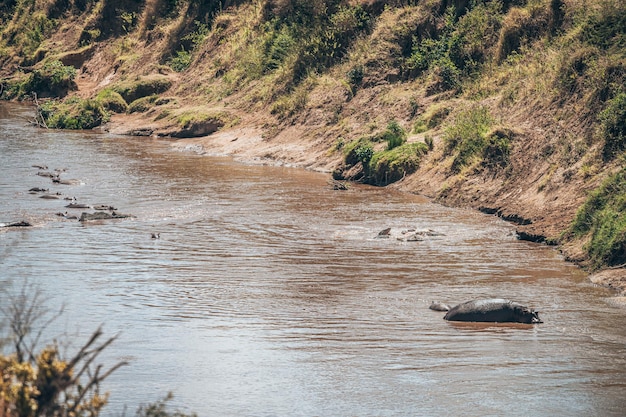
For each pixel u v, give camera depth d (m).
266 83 122.69
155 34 157.62
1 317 44.19
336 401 35.72
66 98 151.88
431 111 95.38
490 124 84.19
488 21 104.69
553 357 41.28
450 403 35.56
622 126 69.94
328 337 43.94
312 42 118.25
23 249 61.56
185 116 122.69
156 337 43.50
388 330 45.25
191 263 58.44
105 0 172.50
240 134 112.81
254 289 52.56
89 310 47.72
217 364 39.81
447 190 79.38
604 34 84.38
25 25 188.62
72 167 96.31
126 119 132.50
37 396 24.83
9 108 152.75
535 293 52.19
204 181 88.75
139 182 88.12
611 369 39.66
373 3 118.12
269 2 137.38
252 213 74.31
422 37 110.12
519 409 35.00
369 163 89.75
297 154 100.69
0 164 97.69
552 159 74.06
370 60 110.00
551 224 66.06
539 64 89.62
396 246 63.41
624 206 60.00
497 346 42.81
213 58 140.12
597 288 53.44
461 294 51.84
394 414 34.44
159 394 35.94
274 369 39.31
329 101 107.94
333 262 58.94
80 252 61.06
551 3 96.81
